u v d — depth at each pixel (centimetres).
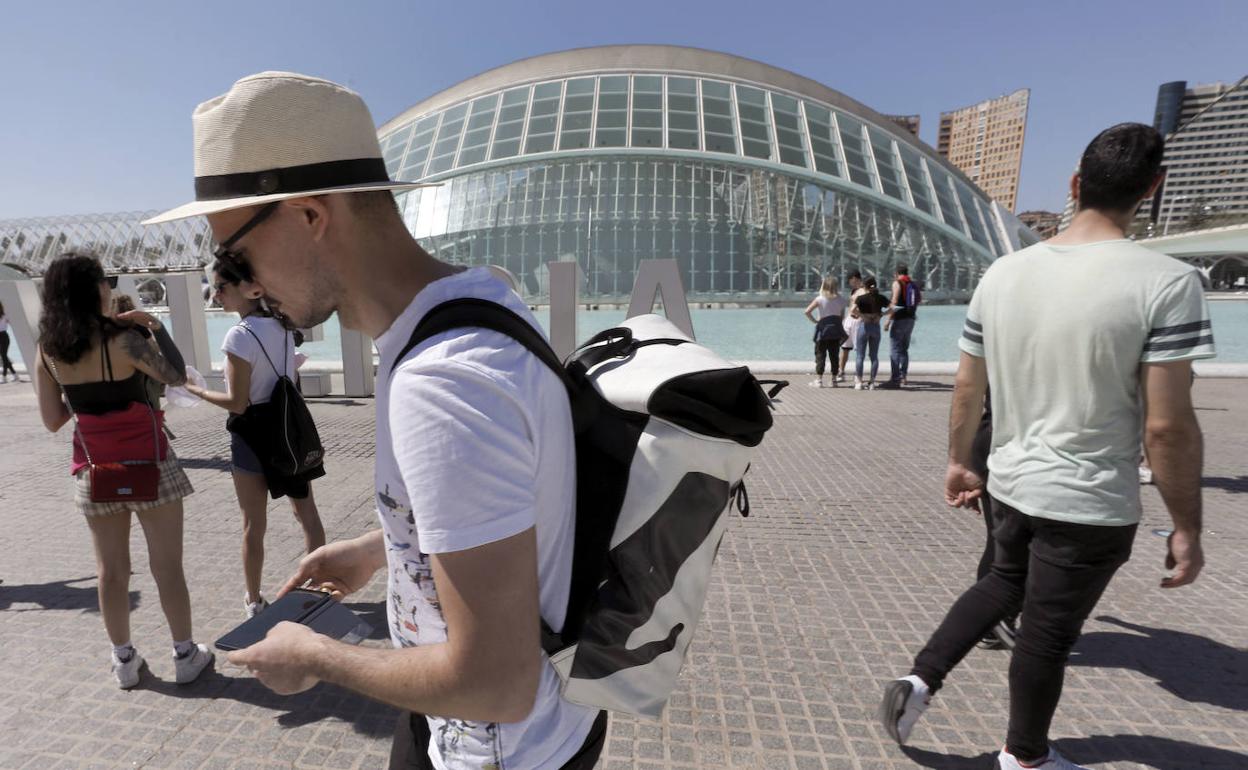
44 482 574
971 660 309
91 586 379
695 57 4019
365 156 90
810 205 3569
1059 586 205
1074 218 212
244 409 319
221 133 87
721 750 248
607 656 93
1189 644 321
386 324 94
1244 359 1583
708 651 313
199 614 344
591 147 3578
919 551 428
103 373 260
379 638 329
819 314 1100
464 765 100
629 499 91
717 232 3516
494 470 76
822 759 244
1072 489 199
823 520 482
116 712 268
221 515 487
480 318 83
